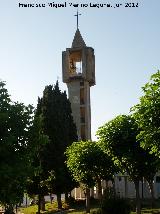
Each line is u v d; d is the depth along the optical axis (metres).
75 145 48.47
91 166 45.25
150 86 20.67
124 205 34.66
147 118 20.81
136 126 35.31
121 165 37.44
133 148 35.66
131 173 36.91
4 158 25.25
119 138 35.88
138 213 36.31
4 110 26.39
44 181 53.12
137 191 36.84
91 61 76.81
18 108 26.47
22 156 26.28
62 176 54.88
